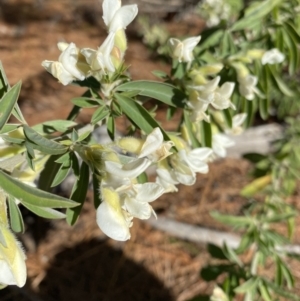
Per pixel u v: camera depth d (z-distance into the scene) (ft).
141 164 0.94
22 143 0.99
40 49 4.47
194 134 1.30
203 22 4.76
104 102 1.17
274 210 2.07
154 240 2.83
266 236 1.90
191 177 1.15
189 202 3.04
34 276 2.57
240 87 1.42
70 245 2.75
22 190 0.87
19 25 4.85
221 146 1.41
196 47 1.48
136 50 4.47
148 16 4.74
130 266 2.72
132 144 1.06
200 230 2.84
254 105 1.55
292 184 2.29
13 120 2.81
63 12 5.15
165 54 3.75
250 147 3.28
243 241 1.87
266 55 1.45
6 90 1.04
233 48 1.57
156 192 0.95
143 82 1.20
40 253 2.68
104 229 0.94
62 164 1.03
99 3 5.39
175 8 4.84
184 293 2.62
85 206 2.94
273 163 2.24
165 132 1.14
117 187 0.95
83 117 3.36
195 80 1.26
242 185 3.16
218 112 1.41
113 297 2.59
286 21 1.65
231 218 1.89
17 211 0.97
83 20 5.08
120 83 1.20
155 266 2.72
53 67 1.08
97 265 2.69
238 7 2.40
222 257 1.84
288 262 2.71
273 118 3.47
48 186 1.15
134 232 2.86
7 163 1.01
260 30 1.71
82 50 1.07
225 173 3.23
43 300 2.49
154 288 2.64
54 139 1.07
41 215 0.93
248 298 1.75
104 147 1.01
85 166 1.09
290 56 1.67
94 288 2.61
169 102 1.22
